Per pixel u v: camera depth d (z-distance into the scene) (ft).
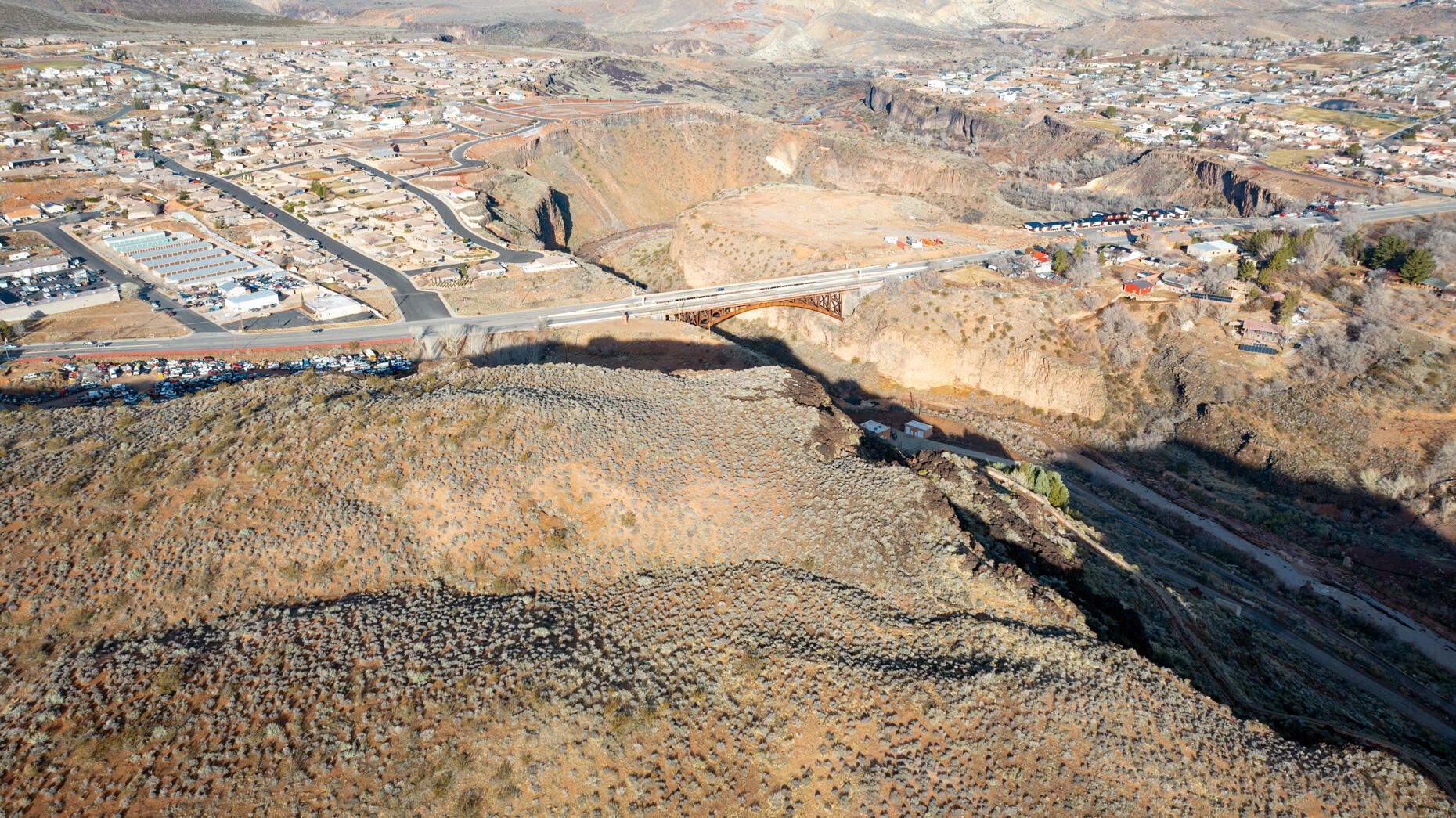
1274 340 418.92
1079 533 249.14
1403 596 291.38
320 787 123.13
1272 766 140.36
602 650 151.64
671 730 137.80
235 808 119.34
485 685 140.46
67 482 176.96
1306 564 314.14
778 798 128.26
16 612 148.46
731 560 177.37
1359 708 211.41
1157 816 128.77
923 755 134.72
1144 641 182.29
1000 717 141.69
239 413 212.64
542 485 186.60
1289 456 368.68
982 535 201.05
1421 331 402.52
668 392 247.29
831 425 234.38
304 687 137.69
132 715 130.82
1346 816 133.80
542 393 226.17
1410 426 359.05
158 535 166.09
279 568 162.61
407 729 131.95
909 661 152.56
